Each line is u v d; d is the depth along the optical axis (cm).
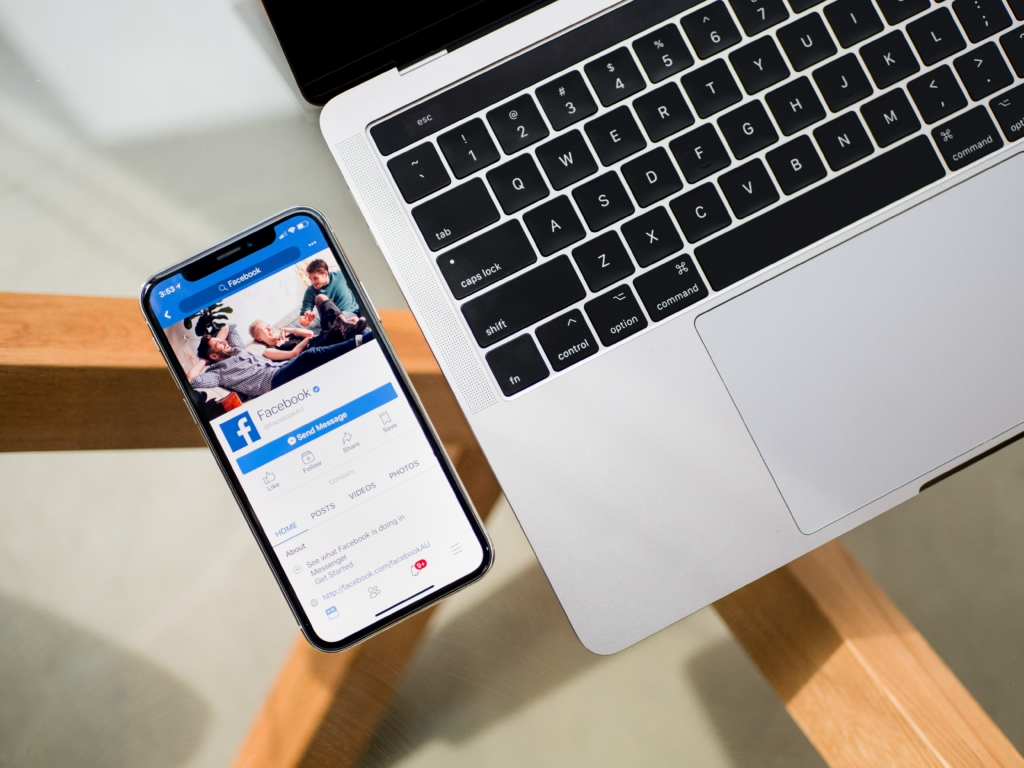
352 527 44
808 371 41
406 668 45
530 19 41
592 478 40
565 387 40
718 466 41
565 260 40
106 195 47
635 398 40
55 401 42
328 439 43
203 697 47
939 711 39
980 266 42
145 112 46
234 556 48
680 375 41
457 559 44
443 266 40
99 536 48
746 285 41
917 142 42
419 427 44
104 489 48
